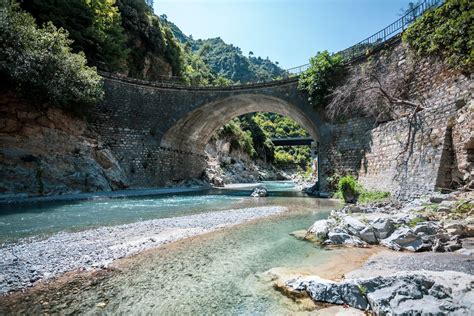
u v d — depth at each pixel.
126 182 25.48
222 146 53.97
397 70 16.64
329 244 8.05
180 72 47.88
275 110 32.53
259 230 10.09
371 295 4.16
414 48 14.97
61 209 14.06
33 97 18.66
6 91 18.00
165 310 4.46
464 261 5.72
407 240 7.23
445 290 3.96
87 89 21.30
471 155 9.75
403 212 9.58
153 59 41.44
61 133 20.70
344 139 20.86
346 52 23.23
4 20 16.73
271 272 5.92
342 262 6.41
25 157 18.05
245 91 28.27
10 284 5.29
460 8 11.89
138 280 5.63
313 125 24.94
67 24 25.91
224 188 36.16
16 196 16.89
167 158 31.12
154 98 29.42
